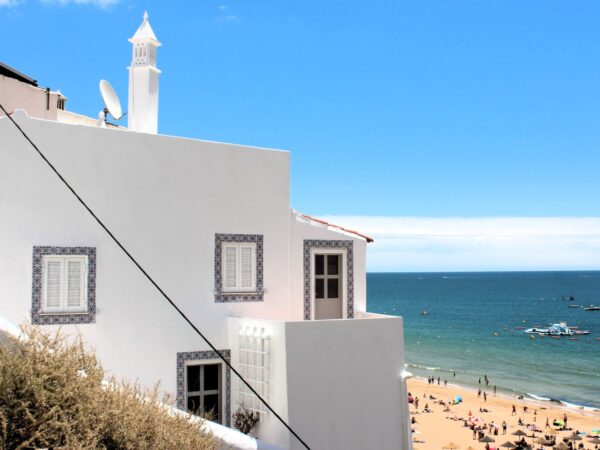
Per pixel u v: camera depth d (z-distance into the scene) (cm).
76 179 1453
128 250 1509
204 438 1127
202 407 1570
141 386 1498
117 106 1762
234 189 1673
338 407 1532
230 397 1616
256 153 1714
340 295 1828
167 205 1569
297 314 1753
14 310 1367
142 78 1738
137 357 1501
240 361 1605
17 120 1390
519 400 7462
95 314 1454
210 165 1638
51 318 1405
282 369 1478
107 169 1493
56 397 924
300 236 1773
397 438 1611
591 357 10931
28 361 937
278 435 1473
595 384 8600
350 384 1556
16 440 852
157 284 1543
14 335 1062
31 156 1401
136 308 1509
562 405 7188
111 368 1462
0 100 2012
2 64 2139
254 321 1564
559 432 5675
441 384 8619
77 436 888
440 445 5053
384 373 1614
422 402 7050
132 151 1529
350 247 1844
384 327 1628
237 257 1675
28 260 1388
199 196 1617
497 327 15362
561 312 18925
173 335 1555
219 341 1623
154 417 1032
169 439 1010
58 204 1428
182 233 1586
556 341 12950
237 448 1230
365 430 1566
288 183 1767
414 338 13625
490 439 5028
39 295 1397
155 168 1558
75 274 1446
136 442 958
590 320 16750
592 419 6341
